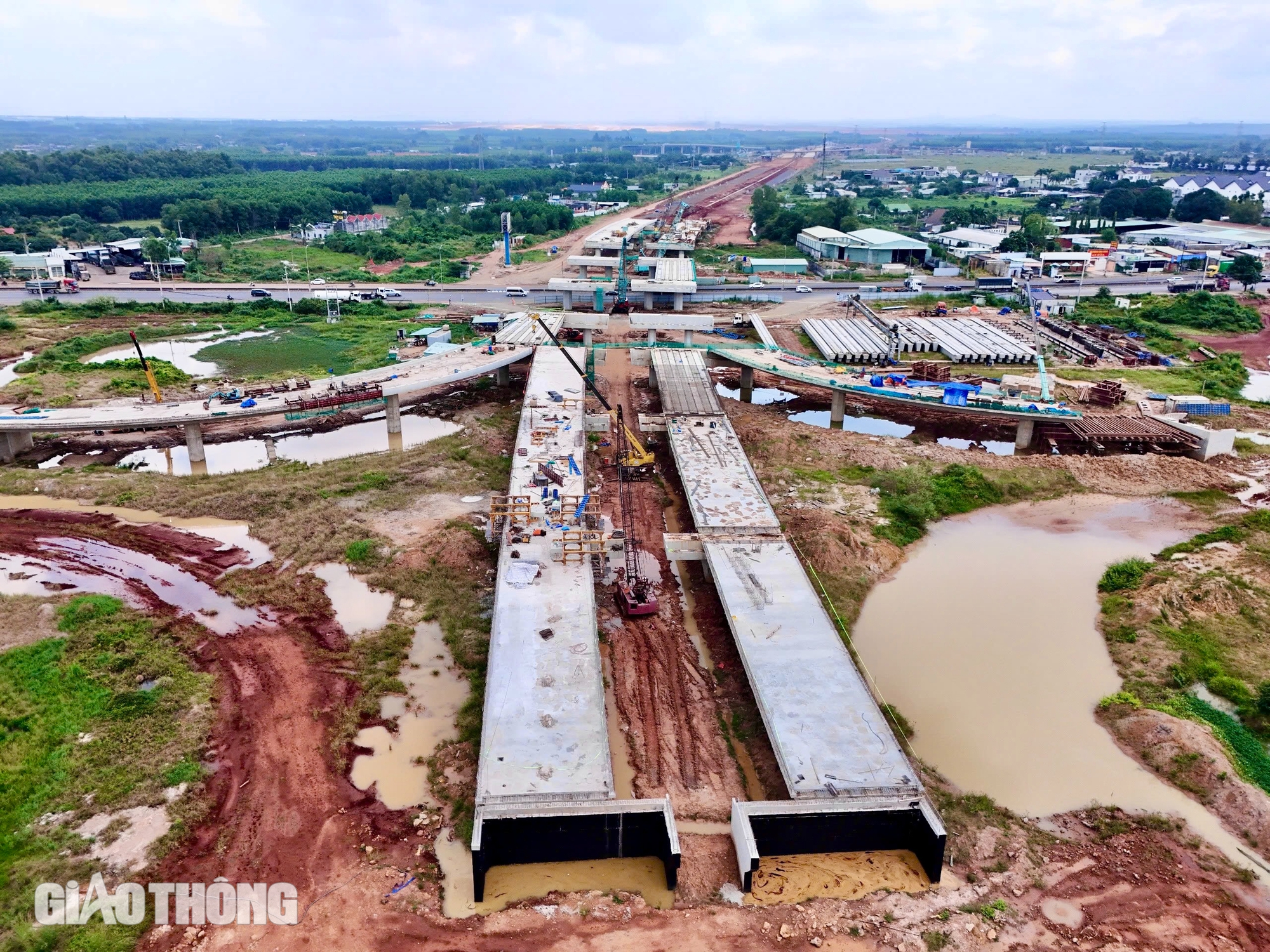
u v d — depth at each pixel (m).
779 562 48.28
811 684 38.50
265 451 72.50
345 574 51.41
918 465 66.44
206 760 36.75
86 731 37.91
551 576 46.12
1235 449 71.44
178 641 44.66
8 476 64.12
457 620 46.44
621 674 42.66
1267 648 44.94
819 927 29.45
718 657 44.06
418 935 29.06
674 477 65.81
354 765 36.72
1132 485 64.94
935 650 45.22
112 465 68.81
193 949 28.45
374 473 64.75
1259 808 34.03
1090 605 49.81
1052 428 74.50
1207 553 54.91
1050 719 40.25
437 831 33.44
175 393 81.94
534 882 31.50
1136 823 34.34
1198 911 30.38
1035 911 30.38
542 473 57.56
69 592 49.22
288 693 40.84
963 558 54.97
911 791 32.59
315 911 29.86
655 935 29.09
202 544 55.22
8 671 41.47
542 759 33.66
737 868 31.88
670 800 34.75
